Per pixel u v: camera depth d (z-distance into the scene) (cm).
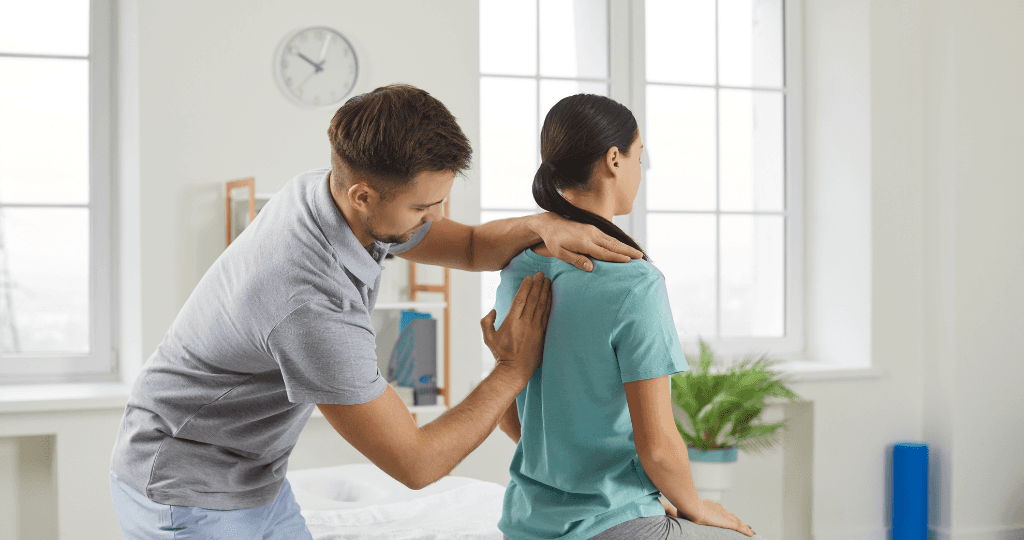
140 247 297
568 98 128
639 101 381
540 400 126
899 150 377
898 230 378
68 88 327
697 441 324
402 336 312
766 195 404
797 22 403
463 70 333
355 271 126
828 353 397
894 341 378
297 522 159
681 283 392
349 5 320
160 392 134
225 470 136
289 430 141
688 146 392
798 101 405
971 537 366
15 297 322
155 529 133
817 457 367
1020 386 375
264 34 311
